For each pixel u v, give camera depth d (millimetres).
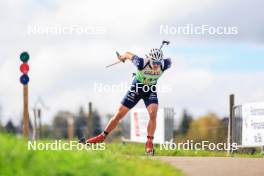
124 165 10859
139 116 27812
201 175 11023
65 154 10773
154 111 14289
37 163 9680
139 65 13891
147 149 14336
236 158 13773
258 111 20766
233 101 21781
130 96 14305
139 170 10602
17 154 9820
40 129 28109
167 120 26328
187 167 12000
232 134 21656
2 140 10547
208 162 12844
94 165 10016
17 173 9258
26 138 12406
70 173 9438
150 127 14352
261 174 11148
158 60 13953
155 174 10445
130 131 28469
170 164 11930
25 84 13312
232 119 21766
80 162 10039
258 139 20734
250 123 21031
